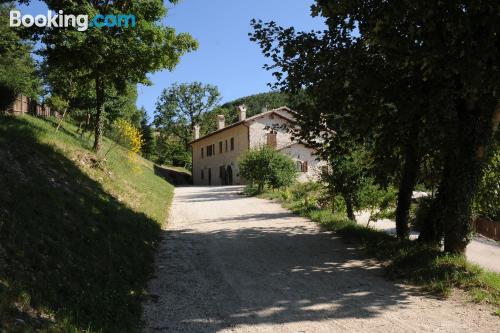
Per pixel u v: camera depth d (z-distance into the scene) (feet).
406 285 24.40
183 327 18.47
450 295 22.21
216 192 108.47
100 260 23.52
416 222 63.36
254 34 33.40
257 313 20.20
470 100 26.96
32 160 33.63
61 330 14.49
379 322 18.72
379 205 53.57
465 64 23.76
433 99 26.66
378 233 38.75
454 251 28.45
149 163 163.84
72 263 20.67
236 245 36.88
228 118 282.36
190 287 24.62
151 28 52.29
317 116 35.81
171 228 47.01
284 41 33.04
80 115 87.61
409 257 28.48
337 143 37.93
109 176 52.90
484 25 23.67
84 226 27.07
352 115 32.65
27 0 47.96
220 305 21.42
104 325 16.53
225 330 18.13
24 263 17.71
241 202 77.36
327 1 28.68
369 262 30.12
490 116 28.07
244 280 26.09
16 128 42.29
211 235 42.06
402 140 33.27
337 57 30.01
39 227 21.93
